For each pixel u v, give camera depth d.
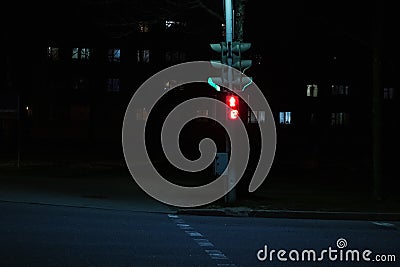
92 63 67.50
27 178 22.88
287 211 15.80
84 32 65.88
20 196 17.72
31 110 66.81
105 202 17.23
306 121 68.19
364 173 29.23
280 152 46.78
